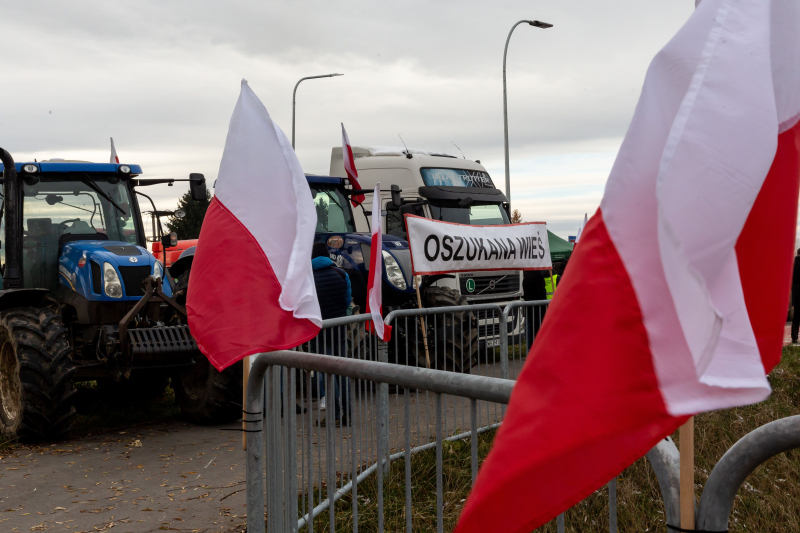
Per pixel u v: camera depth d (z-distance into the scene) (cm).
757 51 121
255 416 274
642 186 126
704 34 124
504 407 214
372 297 374
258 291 256
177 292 704
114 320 652
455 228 668
